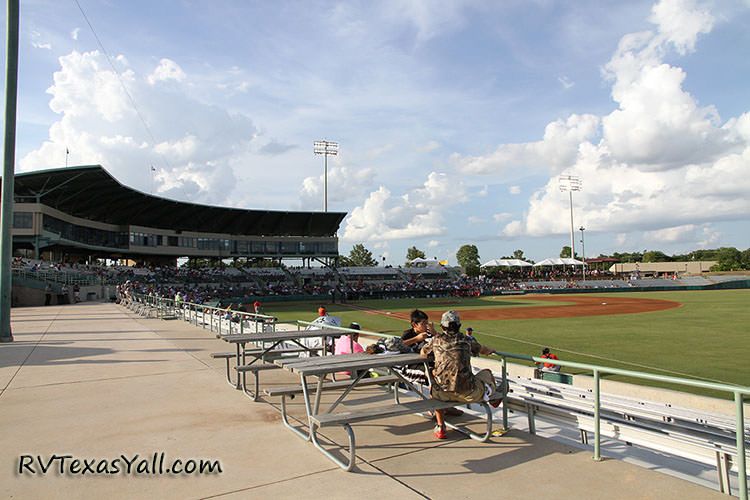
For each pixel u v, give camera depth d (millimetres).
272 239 82438
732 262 113250
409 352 6625
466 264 144125
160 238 70188
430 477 4098
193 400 6773
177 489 3916
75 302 39062
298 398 6871
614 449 5395
